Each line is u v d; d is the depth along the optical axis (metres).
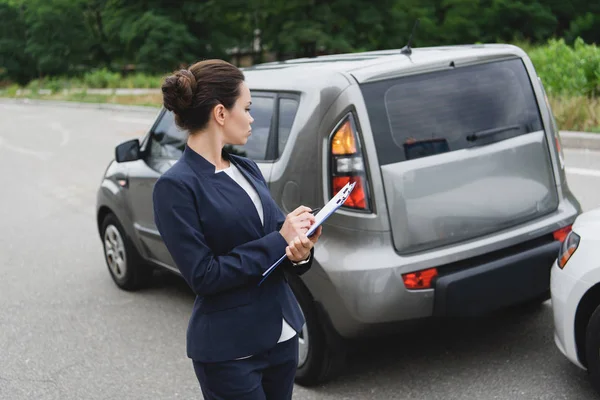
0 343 5.55
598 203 7.73
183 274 2.52
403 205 4.00
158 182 2.52
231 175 2.60
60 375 4.96
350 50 40.16
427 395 4.20
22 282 6.98
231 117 2.53
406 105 4.10
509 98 4.41
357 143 3.98
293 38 40.56
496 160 4.28
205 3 43.72
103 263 7.41
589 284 3.71
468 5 38.97
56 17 47.25
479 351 4.66
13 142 17.92
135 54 45.66
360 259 3.94
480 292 4.05
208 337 2.57
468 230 4.18
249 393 2.60
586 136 10.53
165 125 5.71
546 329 4.89
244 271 2.47
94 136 17.80
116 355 5.20
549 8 39.00
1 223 9.52
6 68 48.78
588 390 4.09
